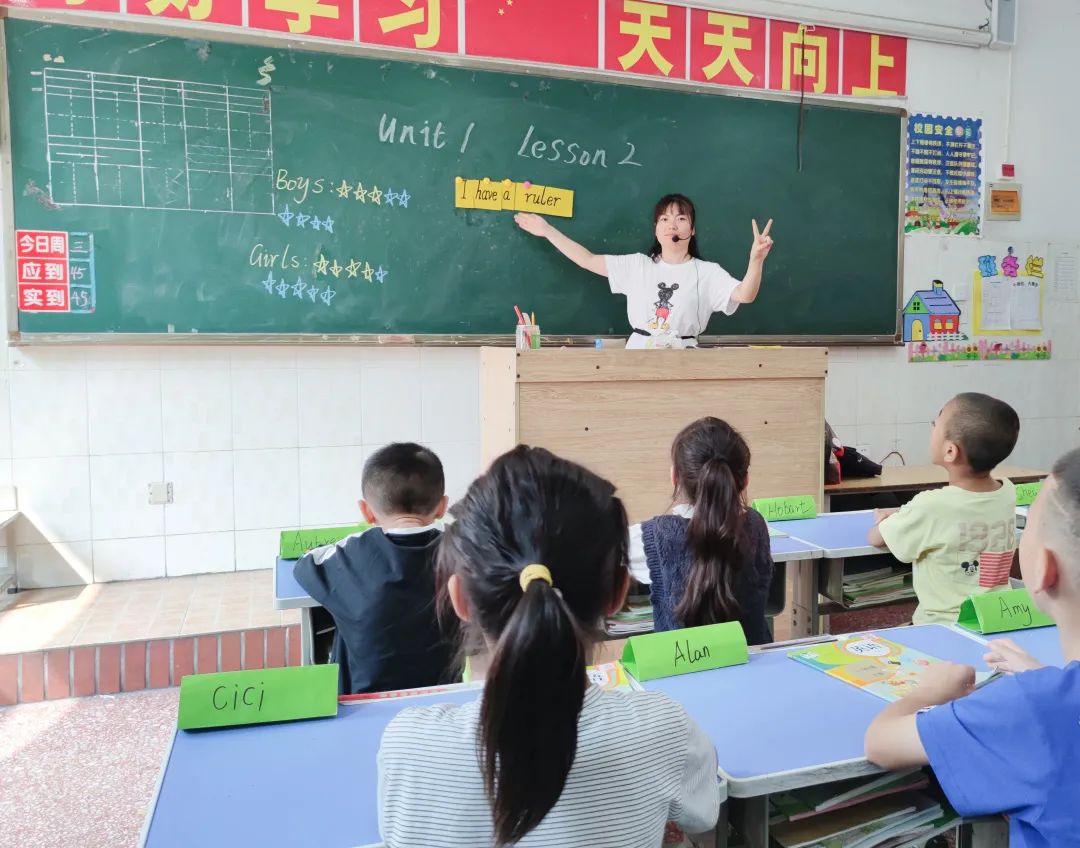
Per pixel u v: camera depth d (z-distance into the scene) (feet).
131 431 10.63
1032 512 3.07
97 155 10.12
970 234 14.82
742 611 5.57
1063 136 15.31
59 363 10.30
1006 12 14.55
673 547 5.58
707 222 13.00
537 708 2.33
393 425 11.73
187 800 3.13
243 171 10.70
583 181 12.27
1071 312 15.67
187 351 10.77
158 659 8.85
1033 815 2.97
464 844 2.56
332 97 11.00
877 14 13.74
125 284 10.36
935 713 3.25
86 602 9.94
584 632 2.66
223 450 11.02
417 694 4.10
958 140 14.56
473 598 2.67
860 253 13.98
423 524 5.57
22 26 9.78
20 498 10.31
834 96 13.64
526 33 11.85
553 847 2.56
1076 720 2.97
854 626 10.75
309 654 6.04
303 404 11.30
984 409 6.14
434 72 11.42
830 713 3.87
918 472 12.28
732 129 13.01
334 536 6.78
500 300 12.00
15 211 9.91
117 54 10.11
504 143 11.82
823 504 10.40
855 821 3.88
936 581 6.32
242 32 10.59
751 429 9.93
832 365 14.06
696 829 3.08
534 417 9.05
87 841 6.28
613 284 11.98
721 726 3.74
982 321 15.02
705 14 12.76
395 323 11.55
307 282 11.09
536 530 2.58
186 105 10.41
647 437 9.48
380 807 2.69
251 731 3.70
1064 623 3.02
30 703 8.57
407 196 11.44
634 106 12.44
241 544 11.19
